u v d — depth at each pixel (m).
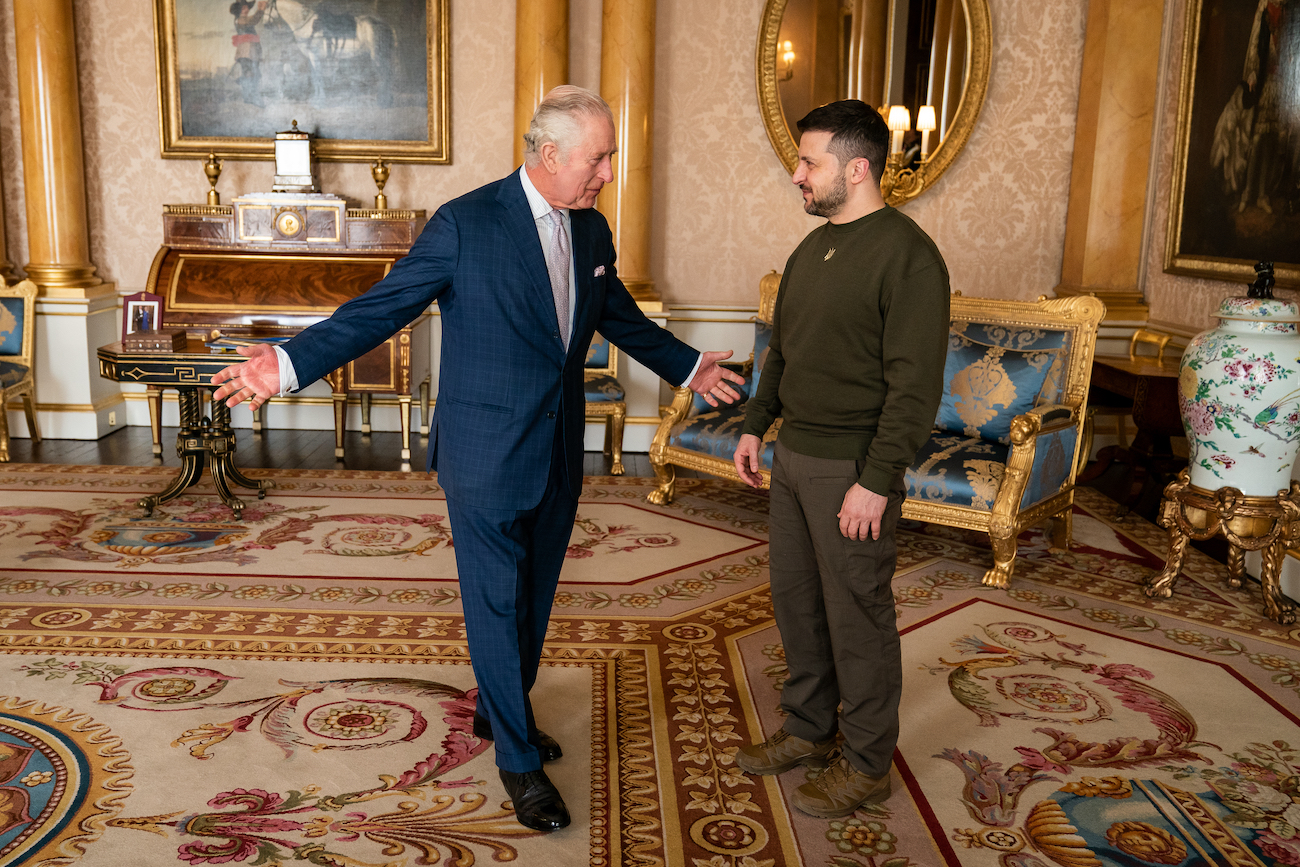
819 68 6.02
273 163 6.13
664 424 4.86
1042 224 6.27
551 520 2.30
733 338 6.33
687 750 2.54
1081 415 4.22
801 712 2.44
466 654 3.08
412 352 5.57
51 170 5.80
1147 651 3.26
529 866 2.04
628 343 2.53
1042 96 6.12
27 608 3.33
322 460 5.59
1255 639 3.39
